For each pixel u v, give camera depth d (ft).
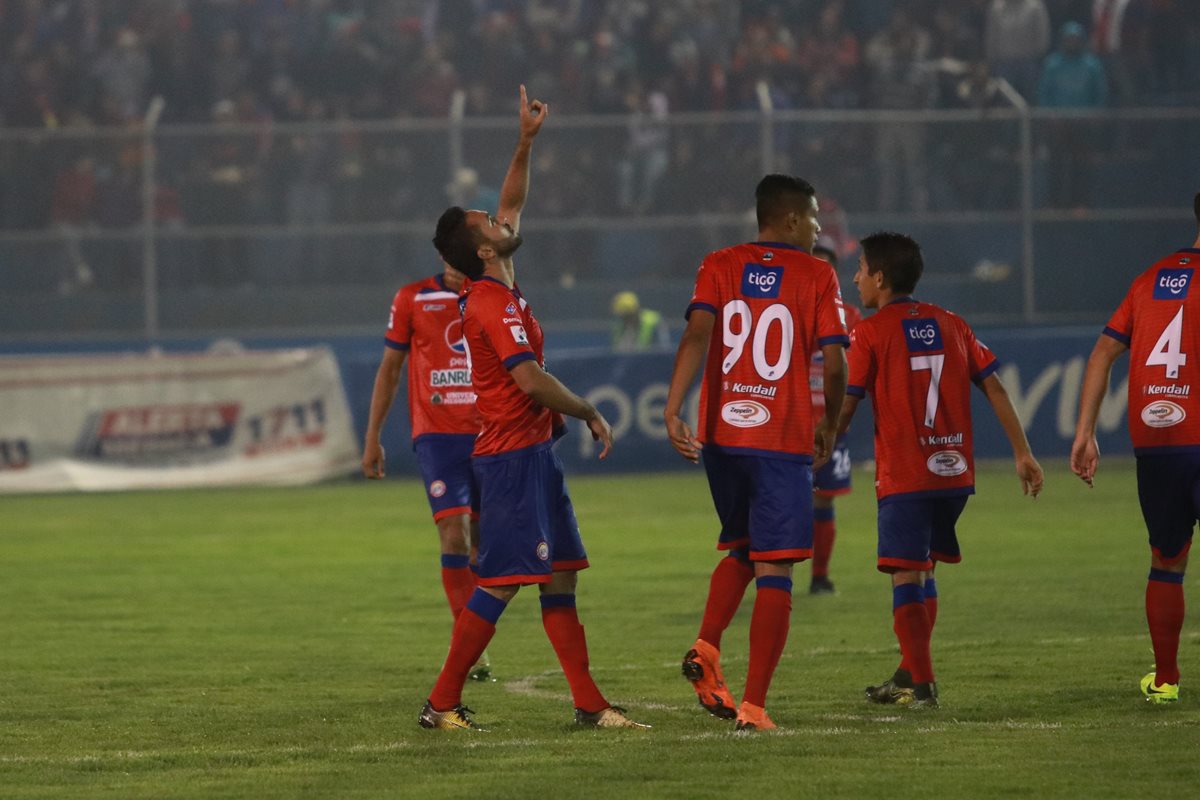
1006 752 64.18
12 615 113.70
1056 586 120.98
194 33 304.09
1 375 216.95
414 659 94.17
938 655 91.04
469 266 71.87
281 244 244.22
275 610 115.14
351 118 281.13
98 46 302.04
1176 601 75.15
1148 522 75.36
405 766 63.46
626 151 244.22
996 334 223.10
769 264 72.08
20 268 242.99
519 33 294.87
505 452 70.85
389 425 227.40
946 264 244.01
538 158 244.42
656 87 288.71
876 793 57.72
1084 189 244.22
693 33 297.12
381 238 244.01
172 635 104.12
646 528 163.84
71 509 194.29
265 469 222.07
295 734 71.36
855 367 76.59
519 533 70.74
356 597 121.29
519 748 66.54
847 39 284.82
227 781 61.21
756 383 70.90
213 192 243.81
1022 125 243.60
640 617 109.19
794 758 63.41
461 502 89.86
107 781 61.67
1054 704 75.72
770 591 70.33
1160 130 244.01
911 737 67.51
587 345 243.60
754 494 70.59
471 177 238.07
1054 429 223.71
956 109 265.95
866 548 147.13
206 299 244.22
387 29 305.73
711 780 59.77
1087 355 223.10
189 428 221.05
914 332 76.07
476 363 71.26
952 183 243.81
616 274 243.81
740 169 243.60
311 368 224.74
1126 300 76.18
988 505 179.83
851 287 240.73
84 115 281.95
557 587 73.05
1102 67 271.90
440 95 279.08
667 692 81.66
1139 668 85.61
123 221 244.42
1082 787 58.23
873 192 243.40
